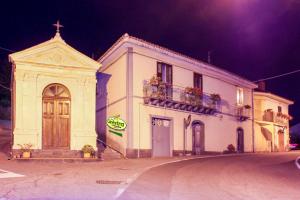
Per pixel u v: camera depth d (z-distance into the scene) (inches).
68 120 821.9
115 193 410.3
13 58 783.1
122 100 946.1
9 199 362.3
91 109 837.8
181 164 747.4
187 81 1086.4
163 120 1003.3
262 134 1557.6
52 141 804.0
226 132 1238.3
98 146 930.7
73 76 831.1
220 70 1204.5
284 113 1785.2
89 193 404.8
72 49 828.0
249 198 438.0
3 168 605.0
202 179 554.9
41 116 797.2
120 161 794.2
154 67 989.8
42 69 805.9
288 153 1294.3
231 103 1278.3
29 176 516.4
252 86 1408.7
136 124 928.3
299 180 603.8
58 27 834.2
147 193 423.8
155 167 676.7
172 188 468.1
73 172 570.6
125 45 938.7
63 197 378.6
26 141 775.1
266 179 593.0
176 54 1031.0
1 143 1008.9
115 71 1000.9
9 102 1633.9
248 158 974.4
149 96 947.3
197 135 1112.2
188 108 1071.6
